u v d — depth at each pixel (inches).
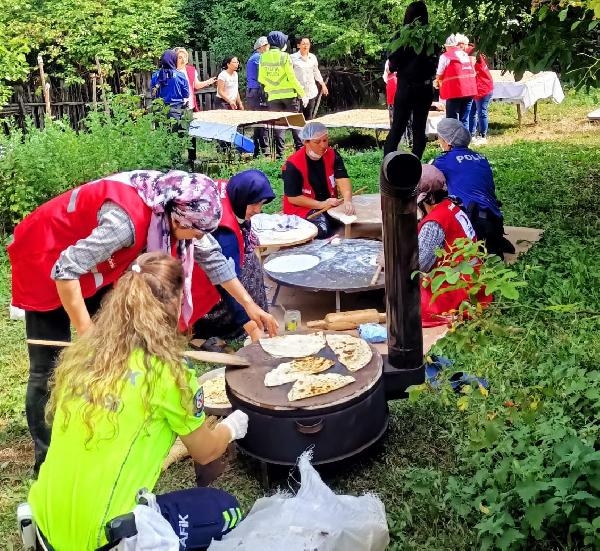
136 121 358.3
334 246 239.3
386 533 116.9
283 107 520.1
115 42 639.1
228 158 482.0
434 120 470.3
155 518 96.3
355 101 676.1
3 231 315.0
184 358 105.4
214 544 109.0
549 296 215.3
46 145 321.7
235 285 161.5
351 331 208.4
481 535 126.7
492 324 116.1
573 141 468.4
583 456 124.1
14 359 216.7
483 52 271.6
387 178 143.2
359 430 144.5
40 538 99.0
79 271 132.0
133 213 132.6
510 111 600.1
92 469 97.0
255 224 258.1
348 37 608.7
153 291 103.6
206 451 110.6
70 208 139.4
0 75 498.9
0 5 639.1
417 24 283.0
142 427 99.0
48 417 109.3
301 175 275.0
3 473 162.6
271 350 160.1
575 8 231.5
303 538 109.2
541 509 119.3
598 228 286.0
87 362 100.3
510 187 356.2
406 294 149.4
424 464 151.9
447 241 198.5
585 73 242.4
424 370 156.3
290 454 142.0
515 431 144.2
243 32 692.1
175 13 700.0
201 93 653.9
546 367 169.8
